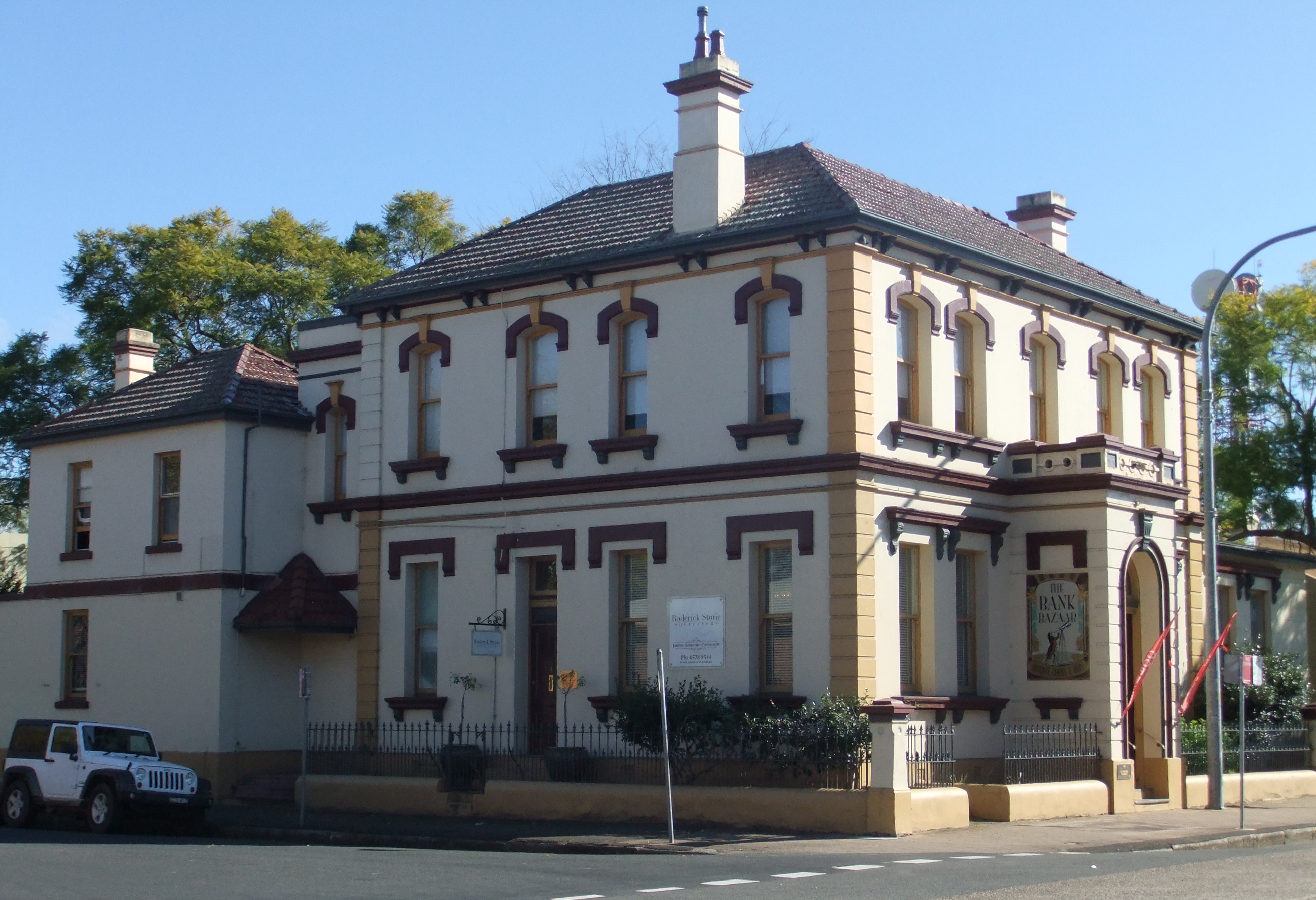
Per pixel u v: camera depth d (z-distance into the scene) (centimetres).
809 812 2259
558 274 2831
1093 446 2712
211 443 3134
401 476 3031
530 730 2727
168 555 3167
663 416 2700
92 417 3391
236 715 3044
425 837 2330
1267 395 4359
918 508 2594
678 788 2395
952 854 1981
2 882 1711
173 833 2631
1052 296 2997
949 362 2725
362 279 5453
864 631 2448
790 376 2577
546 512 2822
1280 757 3186
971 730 2653
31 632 3400
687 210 2717
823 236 2552
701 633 2591
